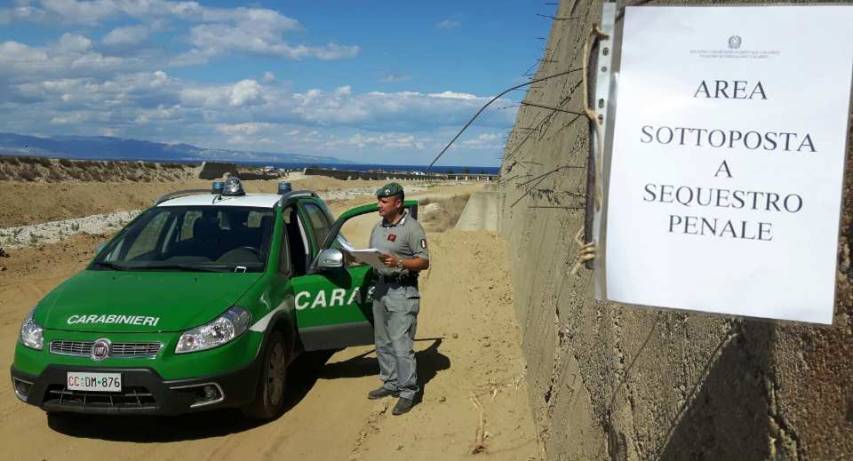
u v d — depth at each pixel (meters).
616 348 3.34
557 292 5.39
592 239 1.94
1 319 9.34
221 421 5.97
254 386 5.52
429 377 6.90
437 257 13.67
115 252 6.53
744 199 1.79
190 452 5.34
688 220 1.83
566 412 4.39
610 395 3.36
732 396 2.02
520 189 11.23
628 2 2.46
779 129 1.78
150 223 6.78
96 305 5.47
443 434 5.49
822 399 1.60
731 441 1.99
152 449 5.39
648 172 1.86
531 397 5.93
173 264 6.30
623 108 1.89
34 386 5.18
